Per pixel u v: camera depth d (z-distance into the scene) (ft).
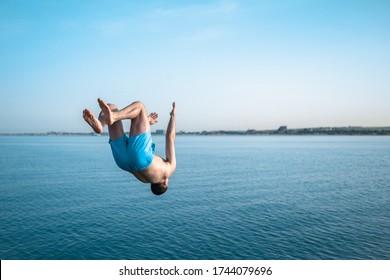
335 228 86.53
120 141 17.44
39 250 69.87
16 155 377.50
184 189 148.25
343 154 417.90
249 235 80.02
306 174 208.85
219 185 160.76
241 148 602.44
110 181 172.35
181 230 83.87
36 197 125.80
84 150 516.73
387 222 92.68
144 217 96.53
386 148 586.45
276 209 108.06
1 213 100.37
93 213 100.94
